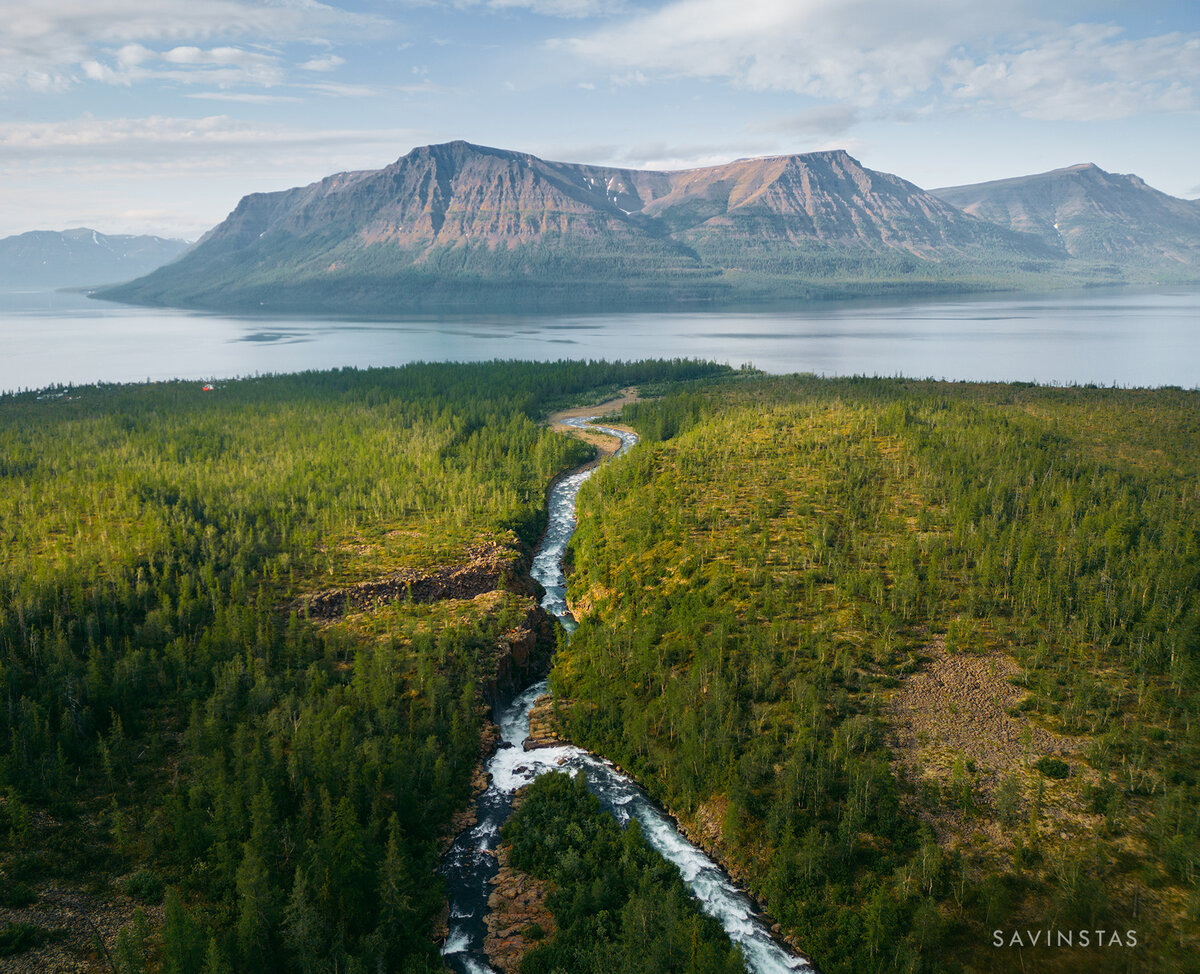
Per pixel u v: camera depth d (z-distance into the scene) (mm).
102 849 77812
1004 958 67250
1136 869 72875
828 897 74812
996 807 81000
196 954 63625
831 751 87750
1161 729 88250
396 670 110062
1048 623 108062
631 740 99062
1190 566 115312
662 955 68188
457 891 79125
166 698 101125
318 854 73500
